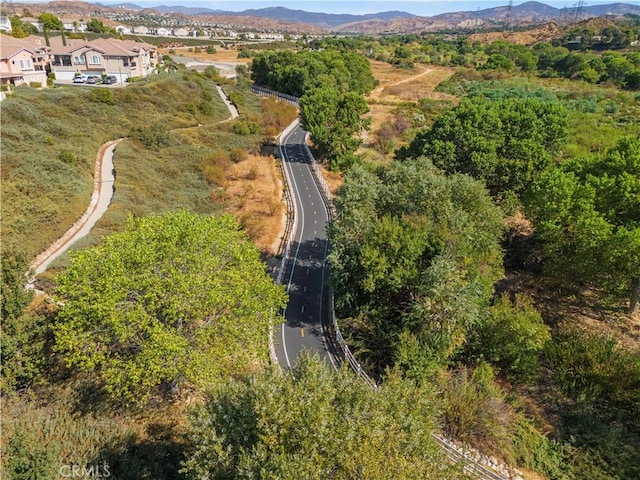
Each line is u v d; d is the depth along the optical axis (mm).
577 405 27359
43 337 25297
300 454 13359
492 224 36719
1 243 34188
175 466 19000
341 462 13055
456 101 112625
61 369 24766
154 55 127500
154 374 20672
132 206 47750
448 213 34062
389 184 38656
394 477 13203
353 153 72625
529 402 27734
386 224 32562
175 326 23797
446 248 31781
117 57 103062
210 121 84438
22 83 84812
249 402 15672
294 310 36719
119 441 19266
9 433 18516
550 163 48969
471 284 29266
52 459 17000
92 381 23672
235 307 24312
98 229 42156
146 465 18531
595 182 36156
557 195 35562
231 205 55031
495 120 52125
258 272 26562
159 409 23250
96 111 71438
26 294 23625
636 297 35406
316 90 78000
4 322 22781
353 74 123438
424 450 14734
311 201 58312
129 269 22734
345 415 14289
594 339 31375
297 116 100375
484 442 23625
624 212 35062
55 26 146125
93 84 95125
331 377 16031
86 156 56469
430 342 28688
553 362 30516
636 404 26672
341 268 32844
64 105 69500
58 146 55438
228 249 25672
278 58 126750
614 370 28188
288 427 14141
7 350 21984
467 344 30797
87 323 21672
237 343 23625
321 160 73500
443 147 51531
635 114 90312
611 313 36250
